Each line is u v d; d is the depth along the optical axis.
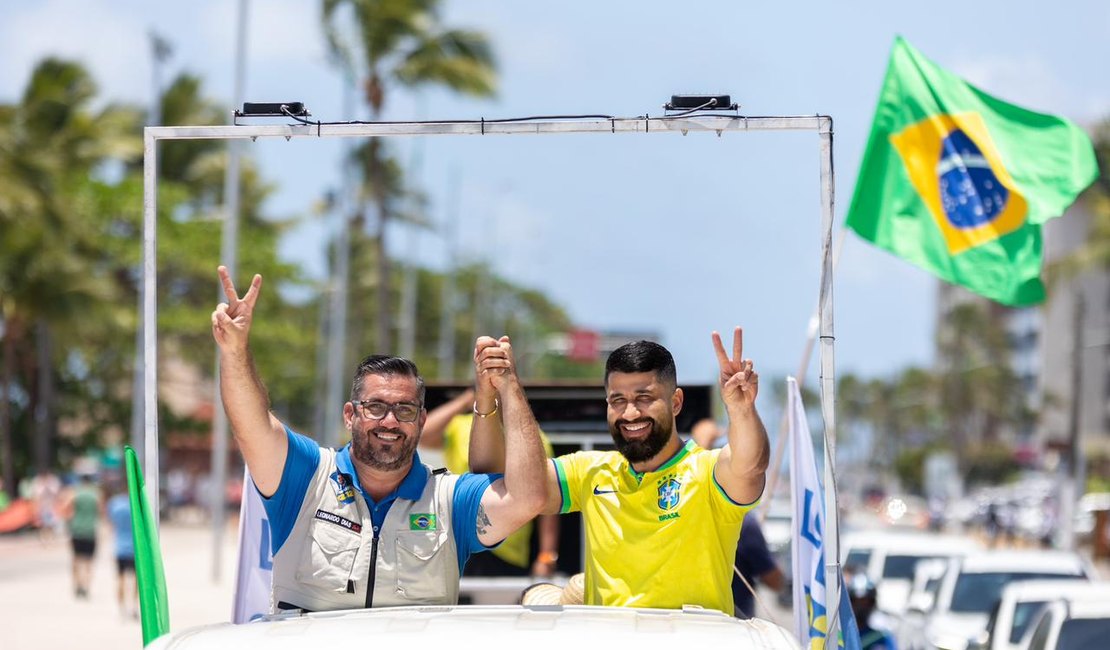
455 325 179.25
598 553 10.38
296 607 10.06
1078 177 14.36
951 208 14.65
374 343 158.00
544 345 196.50
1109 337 179.75
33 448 102.12
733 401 9.87
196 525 104.56
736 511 10.14
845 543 38.78
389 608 9.02
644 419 10.13
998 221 14.49
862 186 14.97
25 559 64.69
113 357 105.56
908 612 25.27
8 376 87.94
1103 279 182.12
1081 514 102.25
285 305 132.00
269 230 135.50
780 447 14.06
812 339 13.41
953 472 178.62
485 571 17.95
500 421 10.91
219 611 40.34
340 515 10.08
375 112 77.88
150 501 10.48
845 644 10.41
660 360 10.24
